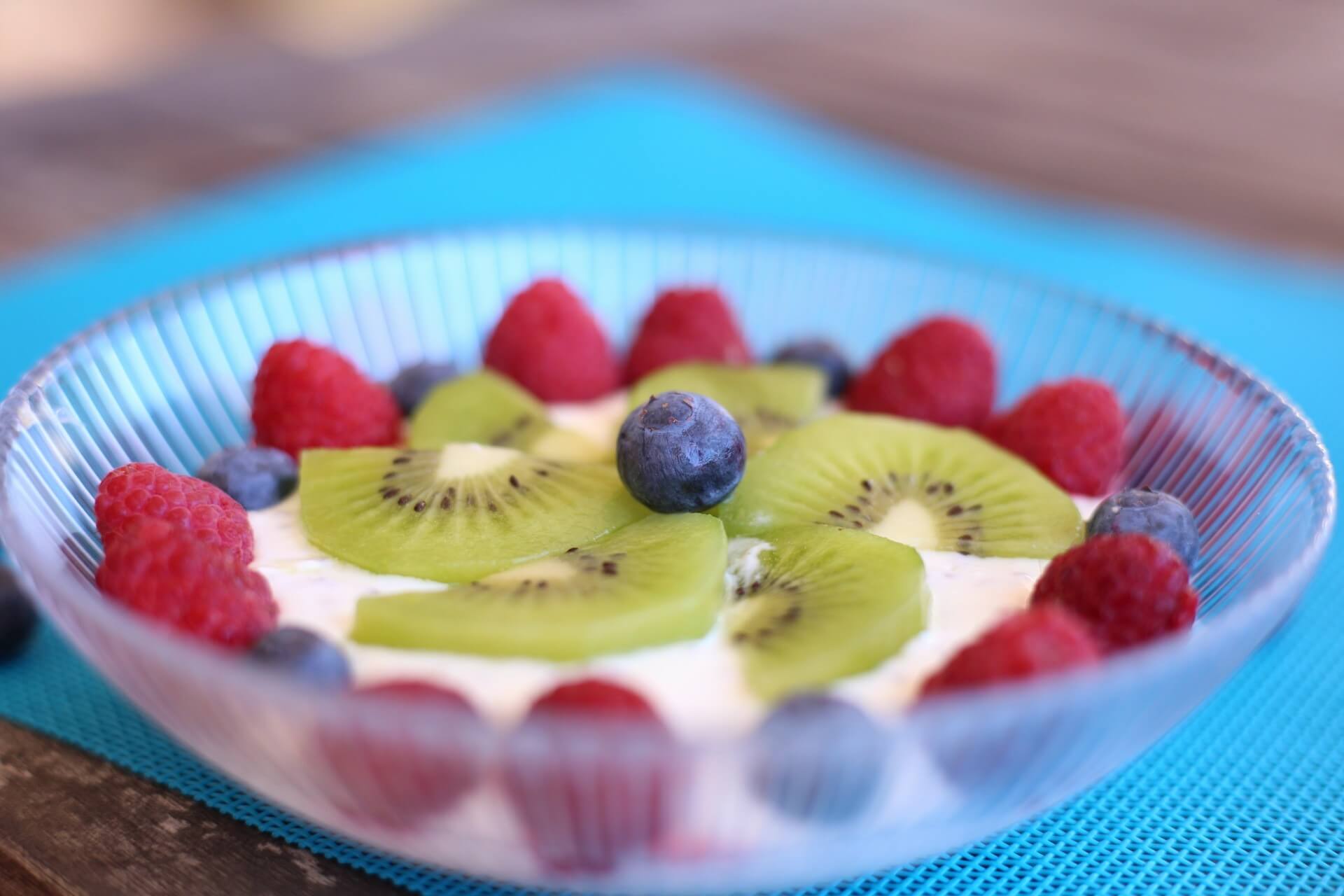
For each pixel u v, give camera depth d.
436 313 0.32
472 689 0.23
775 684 0.23
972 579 0.26
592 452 0.29
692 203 0.44
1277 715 0.28
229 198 0.43
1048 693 0.20
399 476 0.27
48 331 0.37
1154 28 0.64
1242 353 0.38
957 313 0.32
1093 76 0.58
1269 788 0.26
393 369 0.32
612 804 0.20
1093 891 0.24
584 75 0.54
